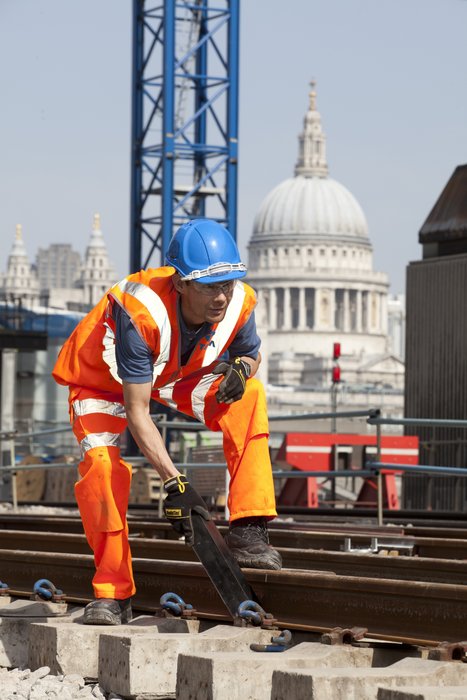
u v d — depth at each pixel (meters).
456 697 3.83
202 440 40.62
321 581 5.40
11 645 5.77
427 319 26.66
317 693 4.18
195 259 5.39
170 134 52.97
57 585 6.85
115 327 5.55
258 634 5.21
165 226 52.56
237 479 5.99
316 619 5.48
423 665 4.48
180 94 54.72
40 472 33.50
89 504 5.70
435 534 9.39
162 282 5.55
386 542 9.11
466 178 26.92
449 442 23.39
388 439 24.27
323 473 13.71
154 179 54.22
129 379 5.50
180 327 5.58
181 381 5.96
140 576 6.29
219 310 5.51
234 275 5.42
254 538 5.98
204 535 5.50
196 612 5.75
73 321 51.34
